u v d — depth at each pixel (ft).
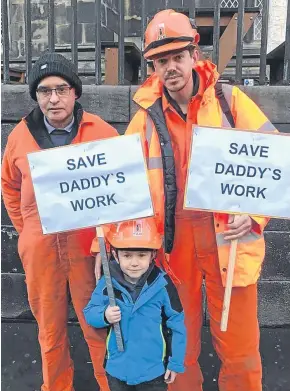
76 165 7.77
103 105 11.59
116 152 7.72
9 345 11.53
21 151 8.92
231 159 7.68
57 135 8.91
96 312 8.00
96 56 11.95
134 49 14.06
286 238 11.48
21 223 9.70
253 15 13.67
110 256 8.43
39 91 8.45
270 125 8.26
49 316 9.39
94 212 7.82
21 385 10.55
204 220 8.29
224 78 15.56
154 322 7.86
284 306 11.64
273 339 11.46
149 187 7.73
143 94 8.45
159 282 7.86
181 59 7.75
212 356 11.13
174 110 8.18
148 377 7.87
